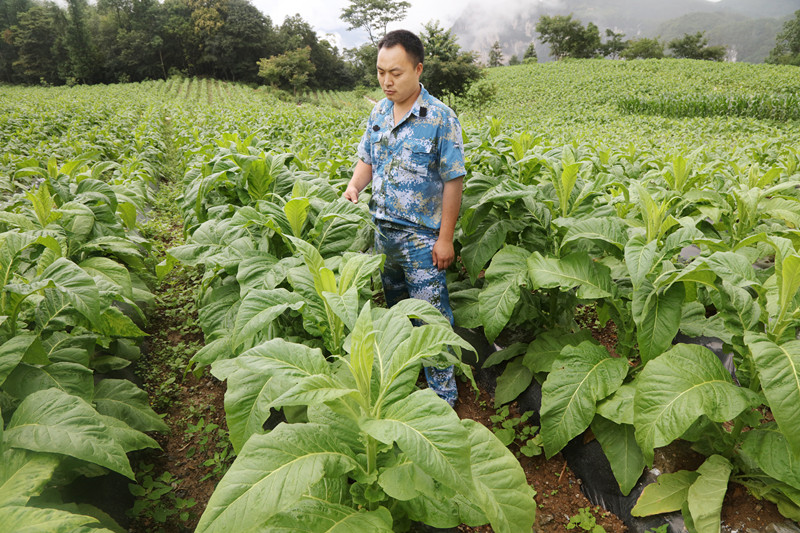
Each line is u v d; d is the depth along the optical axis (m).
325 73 76.31
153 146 12.26
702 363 2.01
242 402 1.96
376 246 3.05
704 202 3.41
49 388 1.85
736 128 19.12
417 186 2.72
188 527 2.22
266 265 2.50
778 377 1.69
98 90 51.25
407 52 2.48
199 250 2.82
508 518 1.55
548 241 2.97
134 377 3.22
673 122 21.27
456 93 37.34
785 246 1.92
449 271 3.83
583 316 3.90
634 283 2.05
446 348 2.13
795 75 40.47
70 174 4.23
